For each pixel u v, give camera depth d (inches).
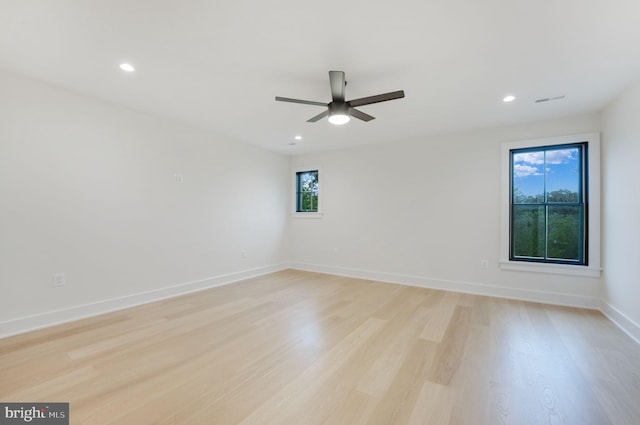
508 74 99.0
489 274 157.3
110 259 128.2
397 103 124.2
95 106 122.6
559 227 142.9
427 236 175.6
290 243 235.1
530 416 62.7
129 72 100.7
